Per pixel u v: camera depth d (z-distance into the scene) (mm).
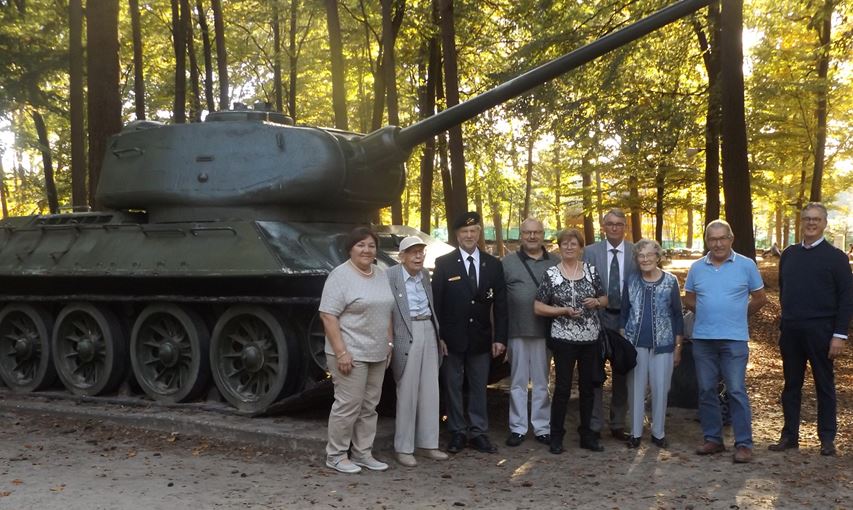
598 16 19219
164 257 9266
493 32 23312
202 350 9578
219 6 21859
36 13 19109
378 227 11031
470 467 7477
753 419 9211
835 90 24453
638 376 8094
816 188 24656
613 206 27312
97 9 14148
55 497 6301
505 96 9352
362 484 6863
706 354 7883
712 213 20766
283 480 6949
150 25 26234
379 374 7395
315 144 9672
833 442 7766
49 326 10711
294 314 9203
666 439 8367
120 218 10695
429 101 22750
